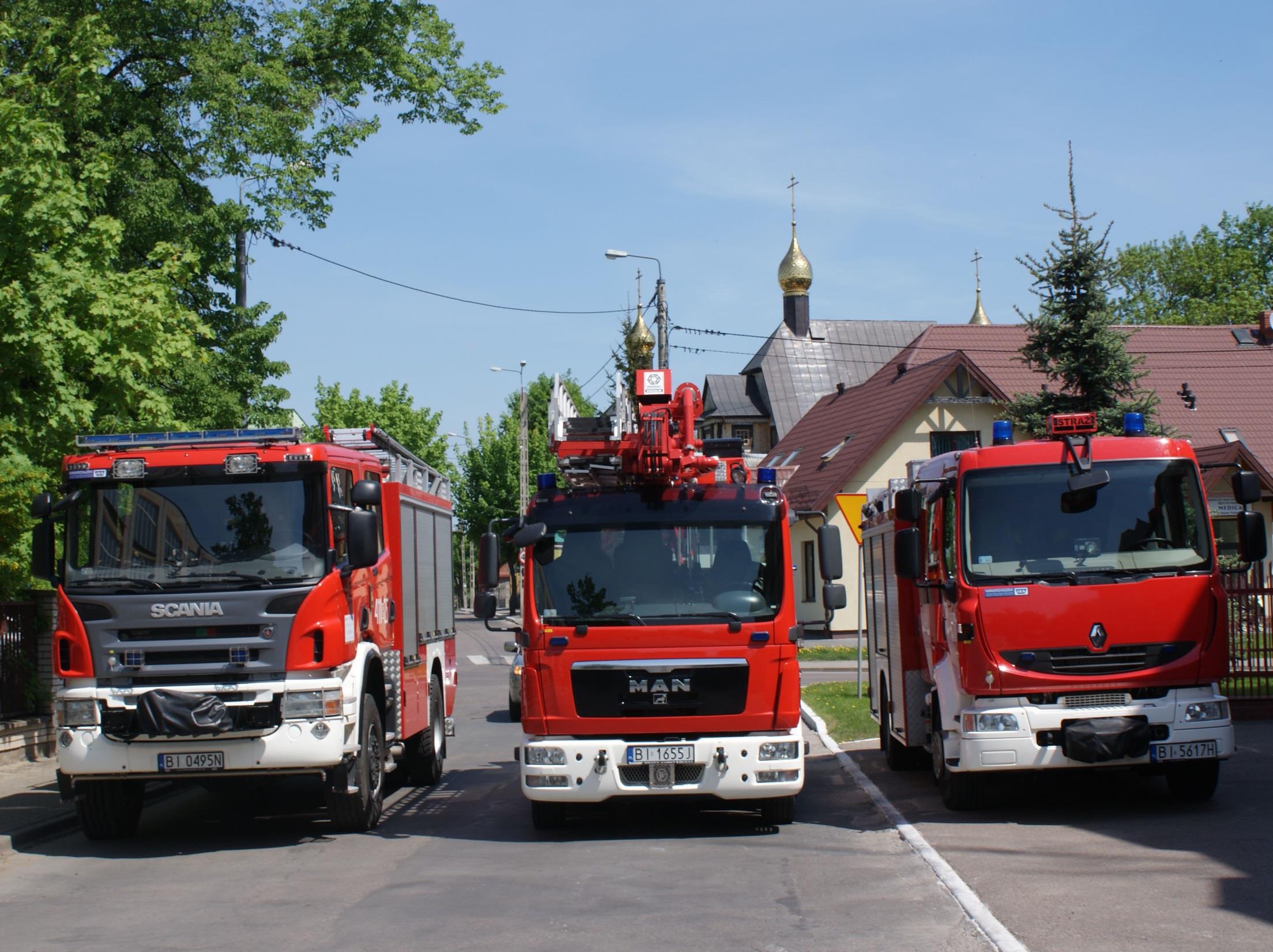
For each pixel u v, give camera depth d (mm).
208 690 10156
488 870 9133
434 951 6781
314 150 24422
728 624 10219
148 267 20719
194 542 10461
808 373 64750
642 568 10406
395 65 25250
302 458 10641
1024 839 9445
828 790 12898
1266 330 43000
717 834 10430
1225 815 10023
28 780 13797
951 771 10844
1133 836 9312
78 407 16156
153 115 22750
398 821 11891
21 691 15727
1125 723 10023
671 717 10133
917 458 38969
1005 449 10703
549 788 10102
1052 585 10266
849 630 39406
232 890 8711
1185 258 66750
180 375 22703
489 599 10742
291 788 14797
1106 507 10523
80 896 8703
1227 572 16953
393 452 14039
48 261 16109
